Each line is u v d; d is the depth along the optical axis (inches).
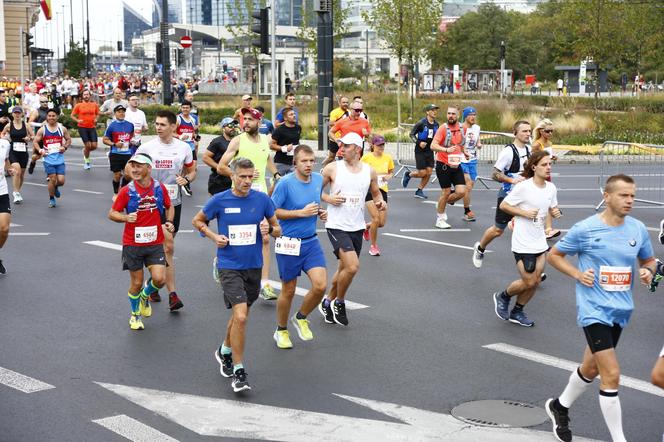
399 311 386.6
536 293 423.8
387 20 1555.1
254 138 426.6
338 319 363.6
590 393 281.7
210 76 3339.1
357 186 358.9
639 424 254.4
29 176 906.7
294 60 3688.5
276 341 335.9
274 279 447.8
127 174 367.9
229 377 296.4
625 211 238.7
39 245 539.2
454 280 448.1
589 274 239.8
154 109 1663.4
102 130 1486.2
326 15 1096.8
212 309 389.4
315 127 1512.1
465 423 254.8
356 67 3752.5
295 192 328.5
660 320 374.3
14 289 426.3
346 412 263.7
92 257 504.4
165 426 252.4
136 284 354.9
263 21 924.6
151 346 333.7
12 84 1899.6
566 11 1481.3
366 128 694.5
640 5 1596.9
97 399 274.7
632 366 309.1
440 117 1620.3
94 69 4215.1
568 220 641.0
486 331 355.3
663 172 884.0
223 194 295.9
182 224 621.3
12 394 278.8
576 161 1094.4
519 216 358.0
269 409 266.4
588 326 239.6
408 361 314.7
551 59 3351.4
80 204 713.6
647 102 1743.4
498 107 1573.6
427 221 639.8
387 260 498.3
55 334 349.1
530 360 316.5
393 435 245.6
